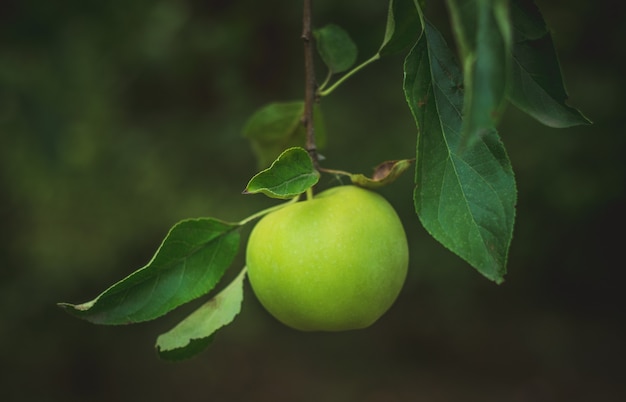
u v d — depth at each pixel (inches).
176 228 51.5
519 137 226.8
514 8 46.6
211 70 239.9
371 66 236.4
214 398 273.6
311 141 54.5
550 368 270.4
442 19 199.2
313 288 52.0
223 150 246.5
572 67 220.4
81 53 208.4
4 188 248.2
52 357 257.9
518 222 240.1
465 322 283.0
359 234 52.3
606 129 220.5
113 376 272.5
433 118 44.1
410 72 44.1
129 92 244.4
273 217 55.2
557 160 224.2
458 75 45.0
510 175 42.8
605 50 221.9
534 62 46.5
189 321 54.1
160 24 225.9
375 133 235.3
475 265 42.1
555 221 241.3
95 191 251.0
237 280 55.7
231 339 279.7
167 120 252.7
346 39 63.6
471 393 266.7
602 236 246.8
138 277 50.6
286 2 227.6
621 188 224.2
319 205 53.7
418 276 248.4
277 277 53.1
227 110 244.4
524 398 260.7
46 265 248.5
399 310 292.0
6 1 115.6
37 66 149.6
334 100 239.5
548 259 255.4
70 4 124.3
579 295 278.5
